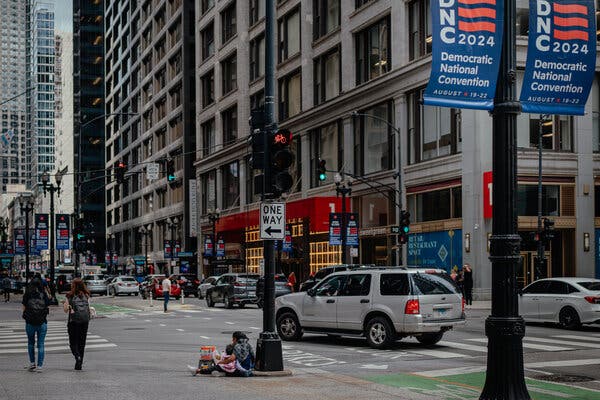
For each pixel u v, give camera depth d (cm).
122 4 12006
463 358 1627
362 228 4709
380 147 4559
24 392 1150
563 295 2312
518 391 854
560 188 3788
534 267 3750
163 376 1347
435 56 896
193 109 8456
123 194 11769
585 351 1725
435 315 1761
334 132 5125
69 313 1449
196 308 3778
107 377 1334
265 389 1177
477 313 2941
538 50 975
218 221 6562
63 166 17550
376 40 4638
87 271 8169
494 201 888
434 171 3991
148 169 6625
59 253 14075
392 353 1723
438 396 1110
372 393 1137
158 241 9569
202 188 7638
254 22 6375
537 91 978
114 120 12738
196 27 7800
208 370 1362
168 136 9094
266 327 1373
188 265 7800
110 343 2009
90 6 14838
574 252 3778
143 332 2352
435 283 1792
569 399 1098
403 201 4281
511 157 886
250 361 1355
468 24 908
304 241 5359
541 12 977
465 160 3734
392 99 4412
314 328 1950
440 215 3994
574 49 988
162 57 9531
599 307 2234
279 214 1362
